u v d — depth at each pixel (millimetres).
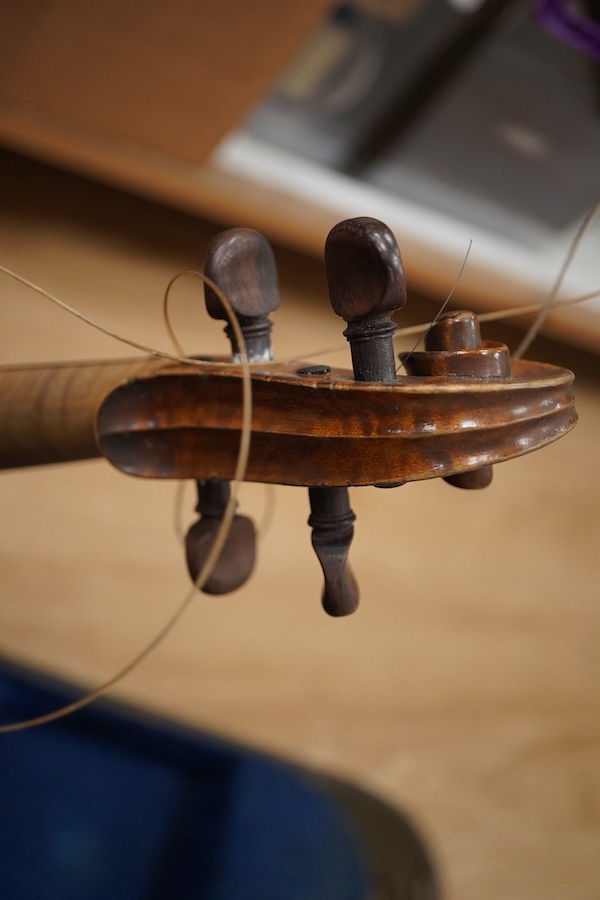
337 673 1041
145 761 852
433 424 338
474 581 1078
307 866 812
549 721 1114
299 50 785
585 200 895
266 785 855
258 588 1007
